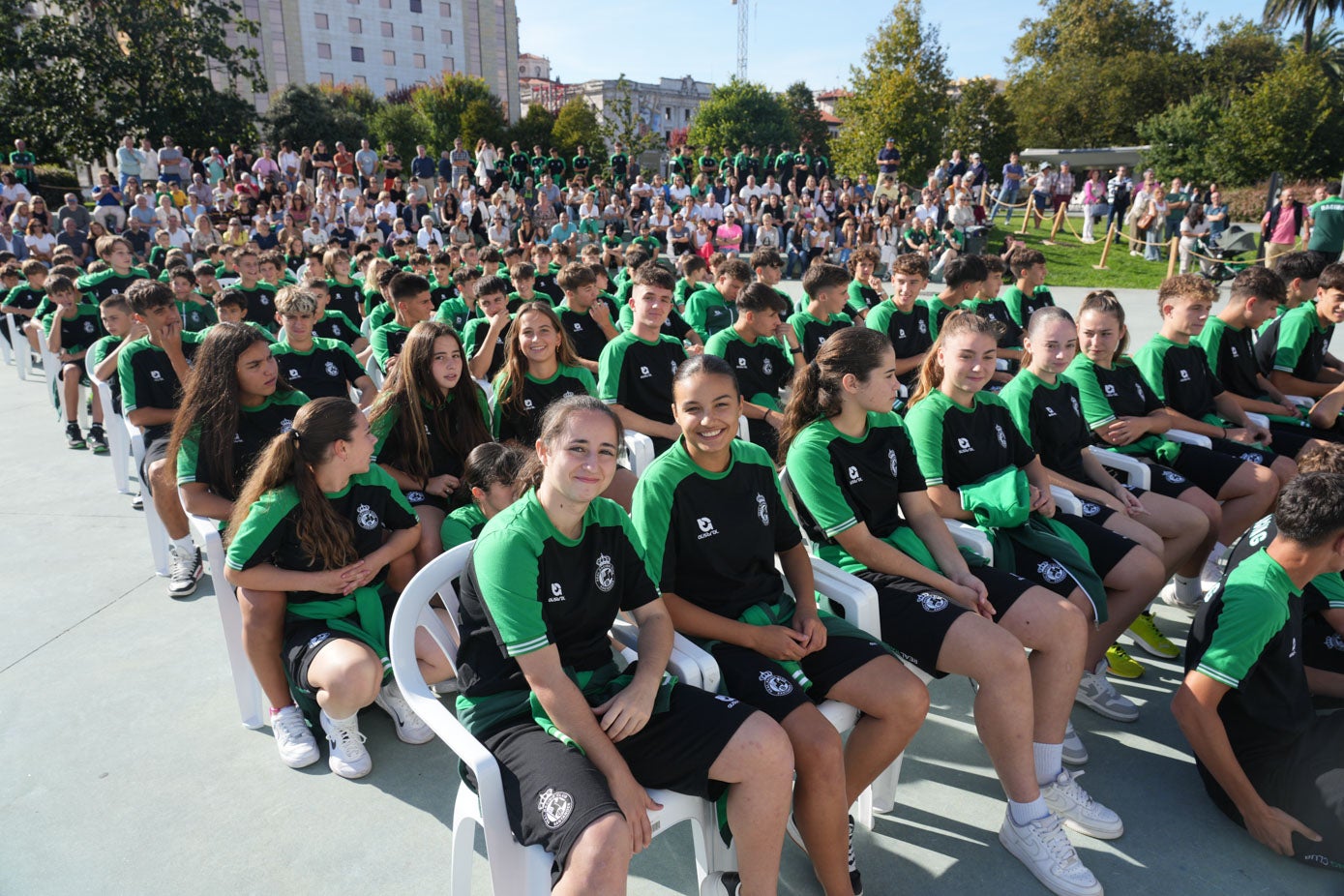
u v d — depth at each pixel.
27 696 2.92
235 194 15.78
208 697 2.93
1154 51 36.47
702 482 2.18
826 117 67.56
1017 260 5.78
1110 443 3.65
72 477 5.25
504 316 4.76
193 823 2.31
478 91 41.34
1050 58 39.53
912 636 2.26
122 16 22.70
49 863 2.17
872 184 23.14
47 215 13.42
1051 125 35.72
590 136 41.91
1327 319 4.38
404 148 38.69
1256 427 3.91
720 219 17.56
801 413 2.58
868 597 2.31
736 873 1.91
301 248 11.77
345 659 2.37
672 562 2.17
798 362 5.00
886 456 2.55
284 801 2.41
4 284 8.34
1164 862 2.15
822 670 2.11
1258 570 2.08
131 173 17.02
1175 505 3.15
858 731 2.10
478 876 2.13
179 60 24.06
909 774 2.52
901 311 5.59
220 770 2.54
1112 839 2.23
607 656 2.04
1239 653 2.07
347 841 2.25
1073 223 20.77
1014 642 2.13
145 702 2.90
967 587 2.37
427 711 1.87
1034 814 2.13
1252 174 19.05
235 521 2.52
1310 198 17.97
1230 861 2.15
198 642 3.29
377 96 52.91
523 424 3.75
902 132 23.09
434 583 2.06
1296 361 4.39
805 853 2.21
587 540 1.96
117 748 2.65
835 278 5.14
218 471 2.94
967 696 2.94
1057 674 2.25
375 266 7.25
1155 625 3.25
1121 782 2.46
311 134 31.62
